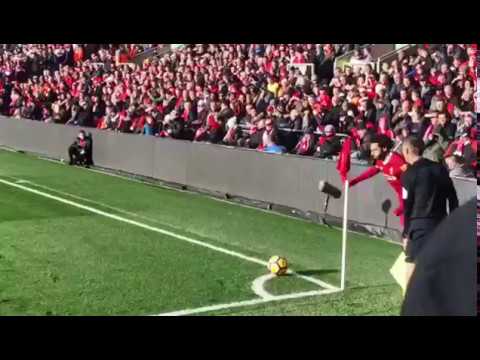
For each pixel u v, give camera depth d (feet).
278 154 46.14
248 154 48.55
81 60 102.53
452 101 48.42
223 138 59.26
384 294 26.81
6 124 78.69
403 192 25.61
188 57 84.48
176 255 32.99
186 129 62.59
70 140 67.97
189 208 46.19
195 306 25.02
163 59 87.76
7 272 29.27
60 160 69.21
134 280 28.40
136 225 40.01
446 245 5.84
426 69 56.59
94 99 77.25
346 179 28.14
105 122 71.51
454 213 5.99
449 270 5.76
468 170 38.40
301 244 36.29
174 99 68.69
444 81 52.70
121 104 74.33
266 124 52.54
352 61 66.18
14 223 39.68
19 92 93.86
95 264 30.94
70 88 89.56
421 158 24.47
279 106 58.70
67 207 45.11
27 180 56.18
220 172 50.93
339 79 61.16
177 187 54.65
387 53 69.62
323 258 33.12
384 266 31.65
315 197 43.39
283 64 70.69
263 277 29.32
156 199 49.26
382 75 55.21
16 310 24.21
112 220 41.29
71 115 79.46
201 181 52.65
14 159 69.36
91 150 64.49
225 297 26.23
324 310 24.71
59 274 29.09
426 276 5.85
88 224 39.93
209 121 60.39
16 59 108.37
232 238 37.27
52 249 33.63
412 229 24.06
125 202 47.65
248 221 42.32
